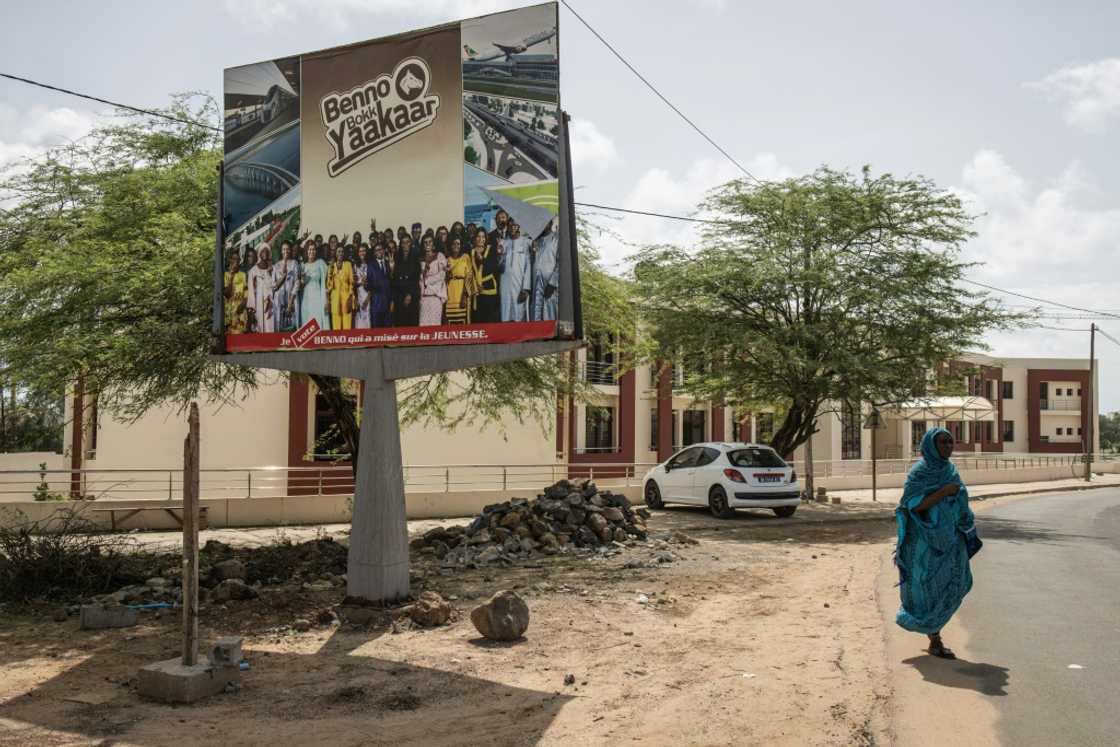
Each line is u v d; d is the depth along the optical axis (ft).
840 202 73.20
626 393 111.86
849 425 159.63
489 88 29.68
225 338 33.45
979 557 44.11
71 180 44.06
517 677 21.48
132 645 24.88
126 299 38.88
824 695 19.29
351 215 31.45
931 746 15.84
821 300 72.74
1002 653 22.80
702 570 39.01
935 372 77.92
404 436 89.10
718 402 85.51
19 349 37.83
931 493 21.77
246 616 28.60
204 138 48.55
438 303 29.89
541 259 28.58
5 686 20.71
